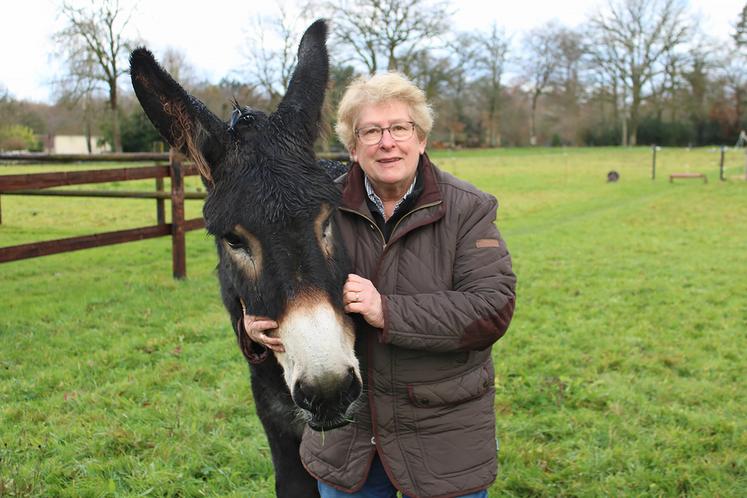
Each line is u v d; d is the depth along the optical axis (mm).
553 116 56875
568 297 7215
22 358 5219
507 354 5324
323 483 2270
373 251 2160
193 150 2059
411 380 2092
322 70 2346
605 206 16969
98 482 3354
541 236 11859
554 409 4270
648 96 52250
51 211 15586
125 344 5496
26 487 3273
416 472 2127
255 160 2004
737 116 51969
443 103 43625
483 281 2074
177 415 4031
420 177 2146
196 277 8289
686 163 32625
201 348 5465
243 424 4016
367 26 31078
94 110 36688
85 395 4430
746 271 8570
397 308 1984
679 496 3330
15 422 4070
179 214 8031
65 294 7402
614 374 4910
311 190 1970
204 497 3281
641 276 8320
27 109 46688
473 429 2148
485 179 24953
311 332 1774
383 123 2035
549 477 3445
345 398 1786
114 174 7156
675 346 5551
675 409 4219
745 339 5730
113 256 10078
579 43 52656
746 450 3730
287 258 1853
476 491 2137
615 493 3289
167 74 2082
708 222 13539
